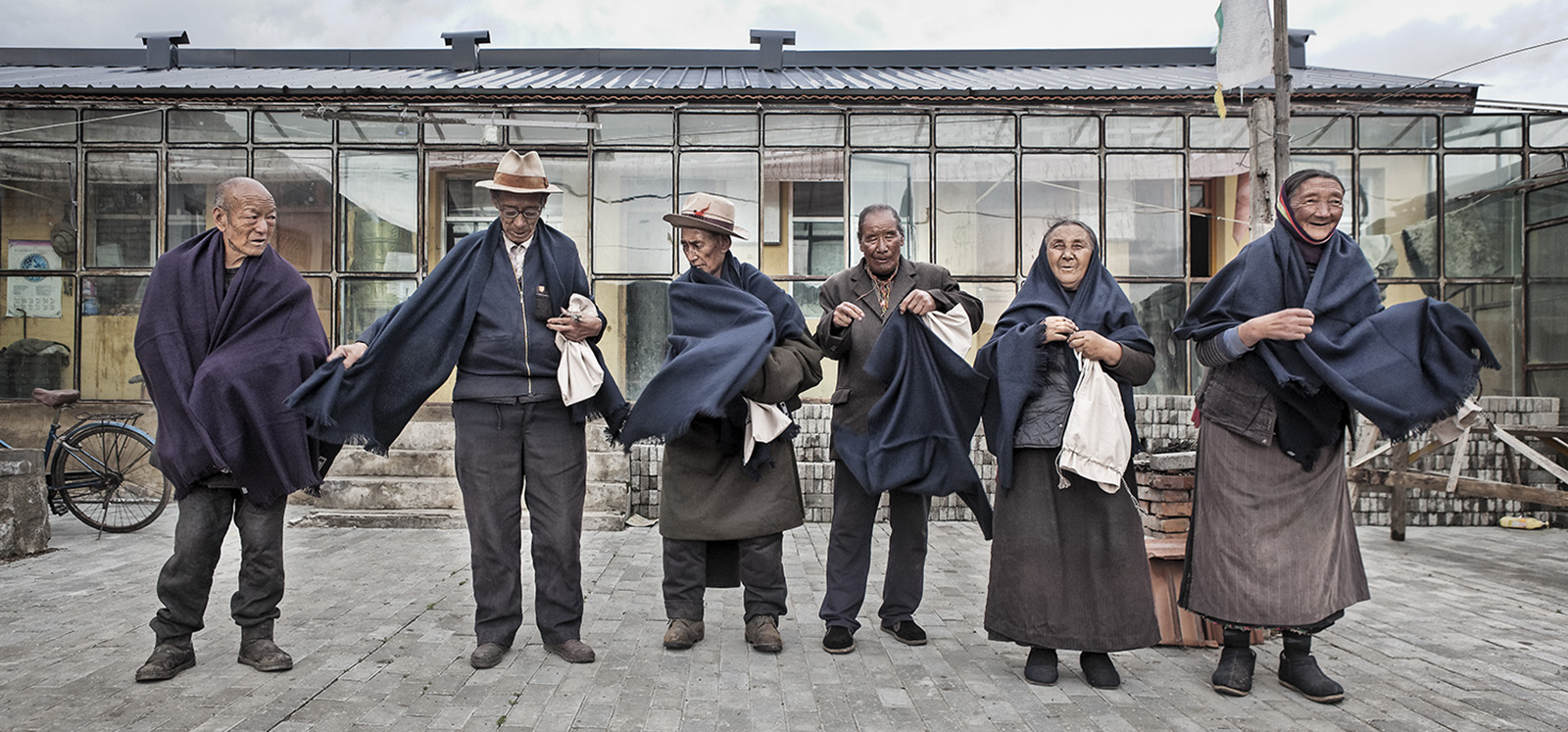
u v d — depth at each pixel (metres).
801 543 6.65
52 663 3.45
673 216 3.84
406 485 7.32
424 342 3.50
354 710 2.95
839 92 8.05
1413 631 4.12
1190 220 8.11
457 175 8.33
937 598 4.82
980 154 8.14
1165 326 8.12
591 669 3.45
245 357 3.26
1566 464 7.43
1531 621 4.31
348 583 5.05
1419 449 6.98
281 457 3.29
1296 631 3.21
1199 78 9.96
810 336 3.97
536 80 9.86
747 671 3.44
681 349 3.79
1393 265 8.02
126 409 8.20
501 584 3.56
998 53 11.98
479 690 3.18
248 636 3.42
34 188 8.27
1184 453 4.42
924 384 3.72
